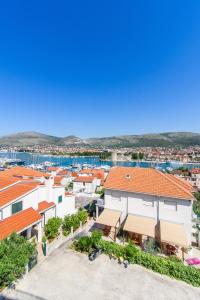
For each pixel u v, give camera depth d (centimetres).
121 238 2945
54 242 2478
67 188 6756
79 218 3206
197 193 5381
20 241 1892
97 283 1802
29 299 1562
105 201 3275
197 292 1753
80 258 2192
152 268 2042
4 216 2333
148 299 1644
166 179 3042
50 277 1844
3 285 1648
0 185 2833
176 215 2775
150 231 2664
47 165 14512
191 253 2573
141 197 3000
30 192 2731
